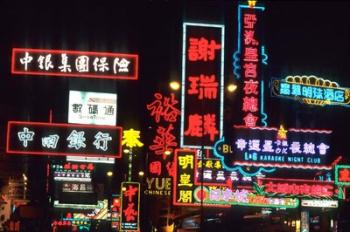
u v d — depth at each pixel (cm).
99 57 2353
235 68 3109
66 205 5622
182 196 2977
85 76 2366
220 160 3008
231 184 2980
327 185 2967
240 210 3338
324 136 3067
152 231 4491
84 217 6216
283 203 2973
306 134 3047
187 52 3122
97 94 3198
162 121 3120
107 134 2548
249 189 2975
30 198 4178
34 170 4234
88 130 2550
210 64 3119
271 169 3012
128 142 3503
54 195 5344
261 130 3031
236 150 3002
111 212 6116
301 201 2962
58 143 2527
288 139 3036
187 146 3066
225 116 3080
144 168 4381
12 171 3759
